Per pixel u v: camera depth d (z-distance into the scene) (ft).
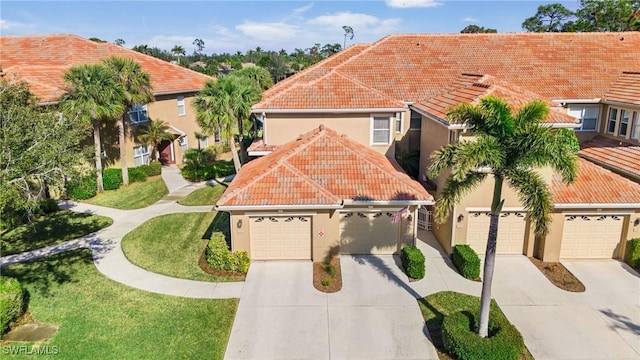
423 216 75.77
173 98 125.90
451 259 64.44
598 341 46.78
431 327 48.91
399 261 63.31
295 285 57.21
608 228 63.52
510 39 106.22
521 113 41.37
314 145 69.15
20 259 65.62
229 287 57.00
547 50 102.12
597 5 170.81
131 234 75.10
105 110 87.45
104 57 126.21
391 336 47.47
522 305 53.21
